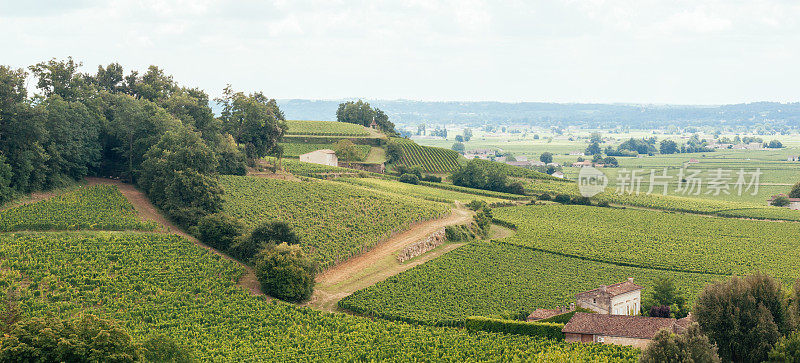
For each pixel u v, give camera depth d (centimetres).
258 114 16638
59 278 8844
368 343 8019
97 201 11675
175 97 15088
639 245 14612
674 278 12406
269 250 10119
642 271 12812
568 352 7306
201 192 11875
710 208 18300
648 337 7675
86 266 9312
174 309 8619
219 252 10994
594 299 9562
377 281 10931
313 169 19125
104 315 8044
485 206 15775
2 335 5431
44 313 7788
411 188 19038
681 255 13962
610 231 15750
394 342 8019
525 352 7531
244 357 7356
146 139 13262
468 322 8919
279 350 7669
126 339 5519
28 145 11344
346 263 11538
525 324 8538
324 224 12812
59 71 13400
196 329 8088
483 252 13050
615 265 13138
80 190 12119
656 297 10244
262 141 16825
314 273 10012
